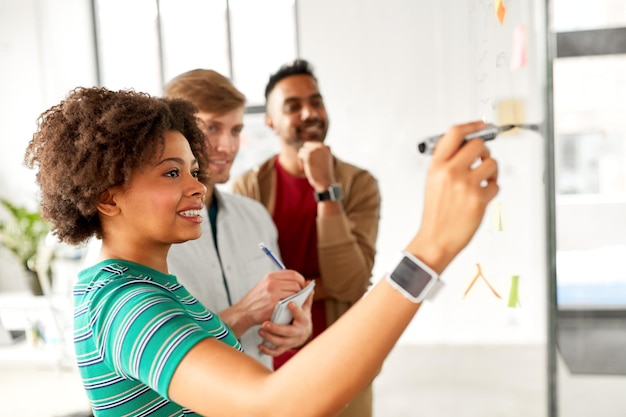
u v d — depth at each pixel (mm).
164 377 560
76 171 734
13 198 4535
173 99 956
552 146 971
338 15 3906
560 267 995
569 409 1006
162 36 4426
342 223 1610
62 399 3541
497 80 1048
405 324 506
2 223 4281
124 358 595
